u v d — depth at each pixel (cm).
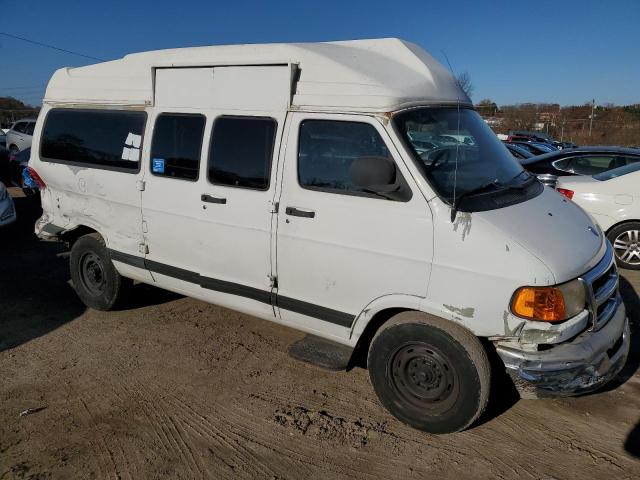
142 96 470
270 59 384
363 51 388
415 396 348
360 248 348
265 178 391
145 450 336
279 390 404
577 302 310
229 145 410
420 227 326
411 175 330
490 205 333
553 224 341
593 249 340
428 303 328
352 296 359
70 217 539
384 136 339
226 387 407
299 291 386
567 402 382
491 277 306
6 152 1248
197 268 444
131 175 473
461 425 331
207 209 422
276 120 384
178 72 441
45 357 454
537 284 297
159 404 385
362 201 347
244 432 354
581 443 339
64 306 566
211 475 315
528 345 305
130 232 486
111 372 429
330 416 371
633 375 414
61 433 353
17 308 559
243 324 520
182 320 529
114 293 527
